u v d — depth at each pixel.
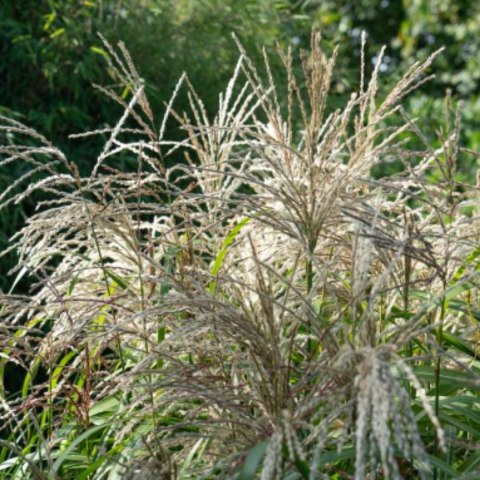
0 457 2.73
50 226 2.72
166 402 2.37
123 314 2.71
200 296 2.34
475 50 13.93
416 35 14.12
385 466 1.68
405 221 2.32
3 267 5.59
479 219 2.62
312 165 2.32
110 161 6.17
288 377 2.13
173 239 2.87
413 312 2.76
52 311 2.83
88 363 2.64
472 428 2.39
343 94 8.27
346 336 2.08
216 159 2.92
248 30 7.20
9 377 5.23
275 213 2.59
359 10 15.19
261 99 2.47
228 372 2.47
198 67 6.79
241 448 2.22
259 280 2.21
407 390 2.32
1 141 5.92
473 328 2.57
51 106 6.44
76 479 2.50
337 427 2.30
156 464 2.15
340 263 2.80
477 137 8.88
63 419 2.83
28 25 6.64
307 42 7.87
